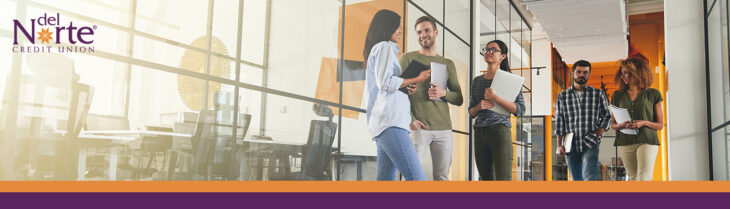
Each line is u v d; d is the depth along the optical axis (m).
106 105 2.45
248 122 3.19
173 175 2.71
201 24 2.93
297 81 3.56
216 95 2.99
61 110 2.28
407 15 4.75
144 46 2.62
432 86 4.38
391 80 3.75
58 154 2.25
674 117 5.23
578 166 4.80
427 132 4.37
